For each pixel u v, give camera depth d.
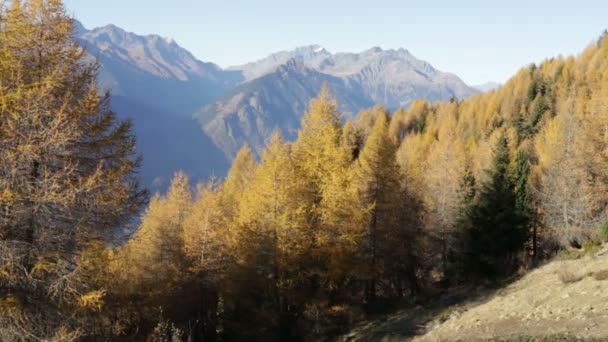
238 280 24.84
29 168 11.05
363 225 26.06
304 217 24.67
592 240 27.58
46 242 11.30
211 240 25.47
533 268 24.75
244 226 24.70
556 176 35.28
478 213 30.72
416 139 88.56
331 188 25.45
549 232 36.19
